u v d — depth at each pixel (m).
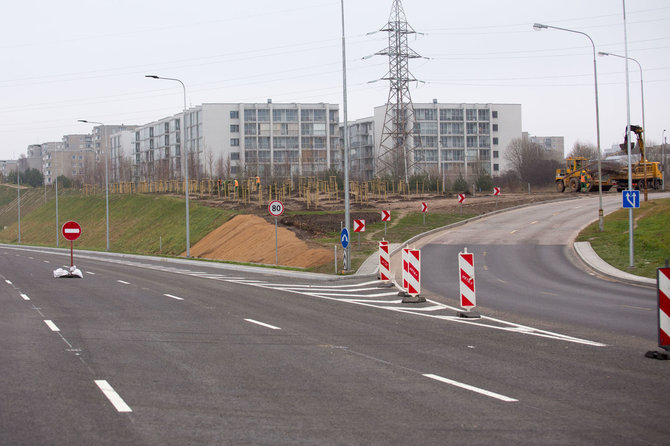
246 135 116.44
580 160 68.31
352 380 8.73
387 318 14.80
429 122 119.44
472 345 11.35
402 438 6.21
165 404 7.45
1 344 11.48
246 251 39.91
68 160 173.88
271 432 6.39
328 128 119.25
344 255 27.52
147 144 140.50
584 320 14.29
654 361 9.91
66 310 16.55
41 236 78.31
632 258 25.55
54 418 6.82
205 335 12.54
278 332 12.88
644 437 6.27
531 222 44.09
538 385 8.41
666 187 69.00
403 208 53.09
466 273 15.07
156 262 40.38
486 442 6.11
